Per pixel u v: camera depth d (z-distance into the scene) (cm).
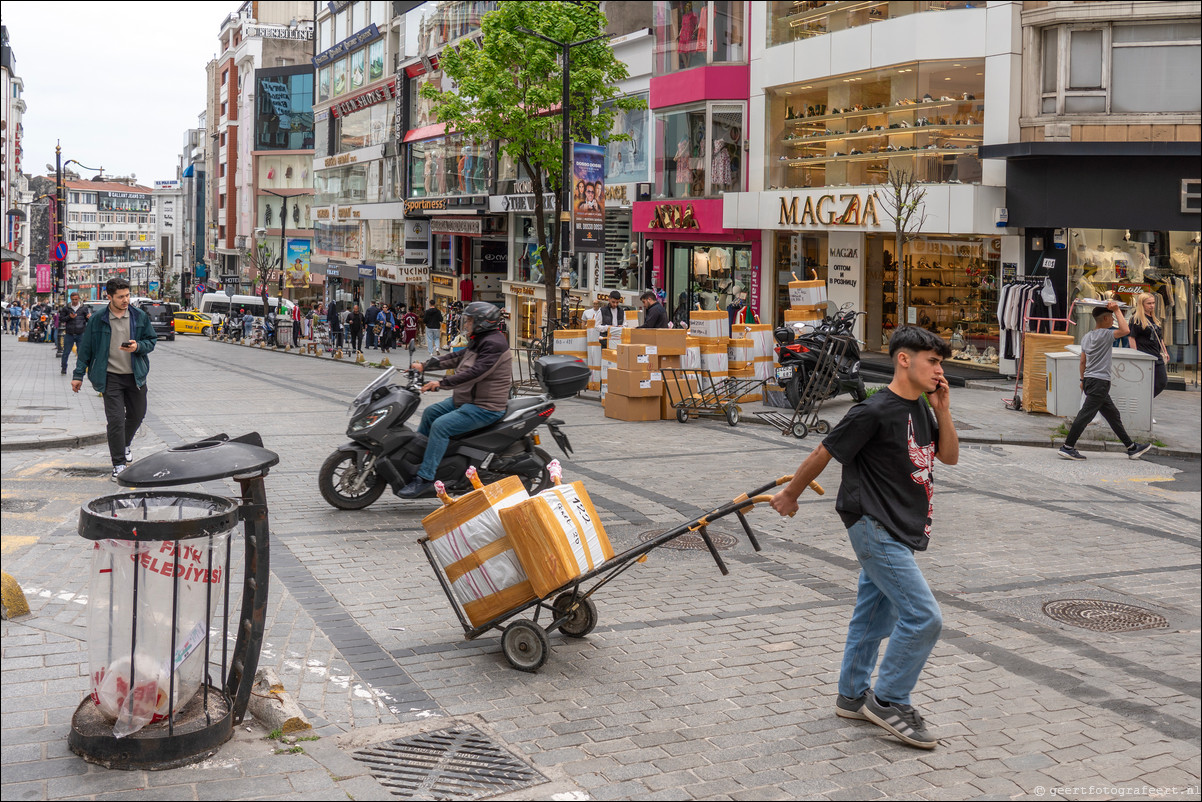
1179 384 2078
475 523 579
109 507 467
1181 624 677
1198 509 1056
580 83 2817
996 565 818
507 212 4119
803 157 2692
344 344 4434
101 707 448
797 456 1333
